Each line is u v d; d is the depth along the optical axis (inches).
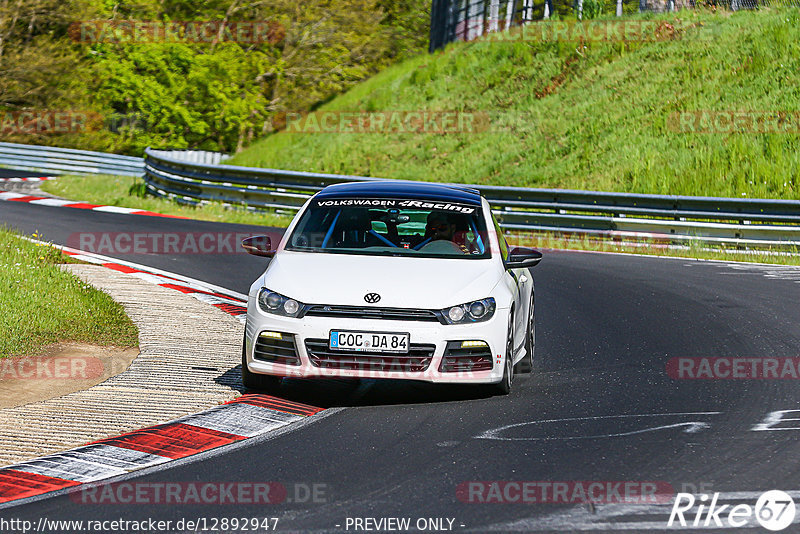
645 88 4116.6
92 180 4483.3
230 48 6628.9
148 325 1439.5
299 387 1100.5
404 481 767.1
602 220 2731.3
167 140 6501.0
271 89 7130.9
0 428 916.0
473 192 1270.9
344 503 713.6
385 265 1071.0
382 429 928.9
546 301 1785.2
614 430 925.2
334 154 4402.1
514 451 853.2
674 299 1801.2
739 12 4589.1
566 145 3902.6
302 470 798.5
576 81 4402.1
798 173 3326.8
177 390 1072.2
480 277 1059.9
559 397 1069.8
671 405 1033.5
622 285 1979.6
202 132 6505.9
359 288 1019.9
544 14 5403.5
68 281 1660.9
